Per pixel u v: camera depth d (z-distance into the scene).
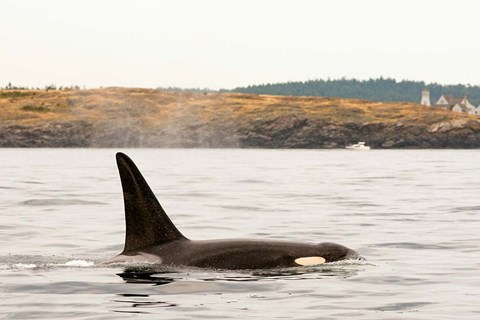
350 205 54.56
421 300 21.58
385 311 20.19
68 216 46.28
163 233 27.11
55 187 71.88
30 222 43.00
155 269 25.77
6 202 55.41
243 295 22.14
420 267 27.44
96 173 103.50
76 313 20.00
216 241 26.97
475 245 33.66
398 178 93.94
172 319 19.27
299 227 41.06
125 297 21.94
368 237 36.72
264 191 68.50
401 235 37.38
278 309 20.44
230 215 47.28
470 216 46.72
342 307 20.70
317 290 22.86
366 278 24.78
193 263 25.91
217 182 82.75
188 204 54.84
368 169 125.56
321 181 86.31
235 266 25.64
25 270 26.61
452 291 22.91
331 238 36.47
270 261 25.98
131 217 27.19
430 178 94.00
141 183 27.09
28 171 109.31
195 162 158.75
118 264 26.42
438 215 47.41
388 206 53.72
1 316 19.75
